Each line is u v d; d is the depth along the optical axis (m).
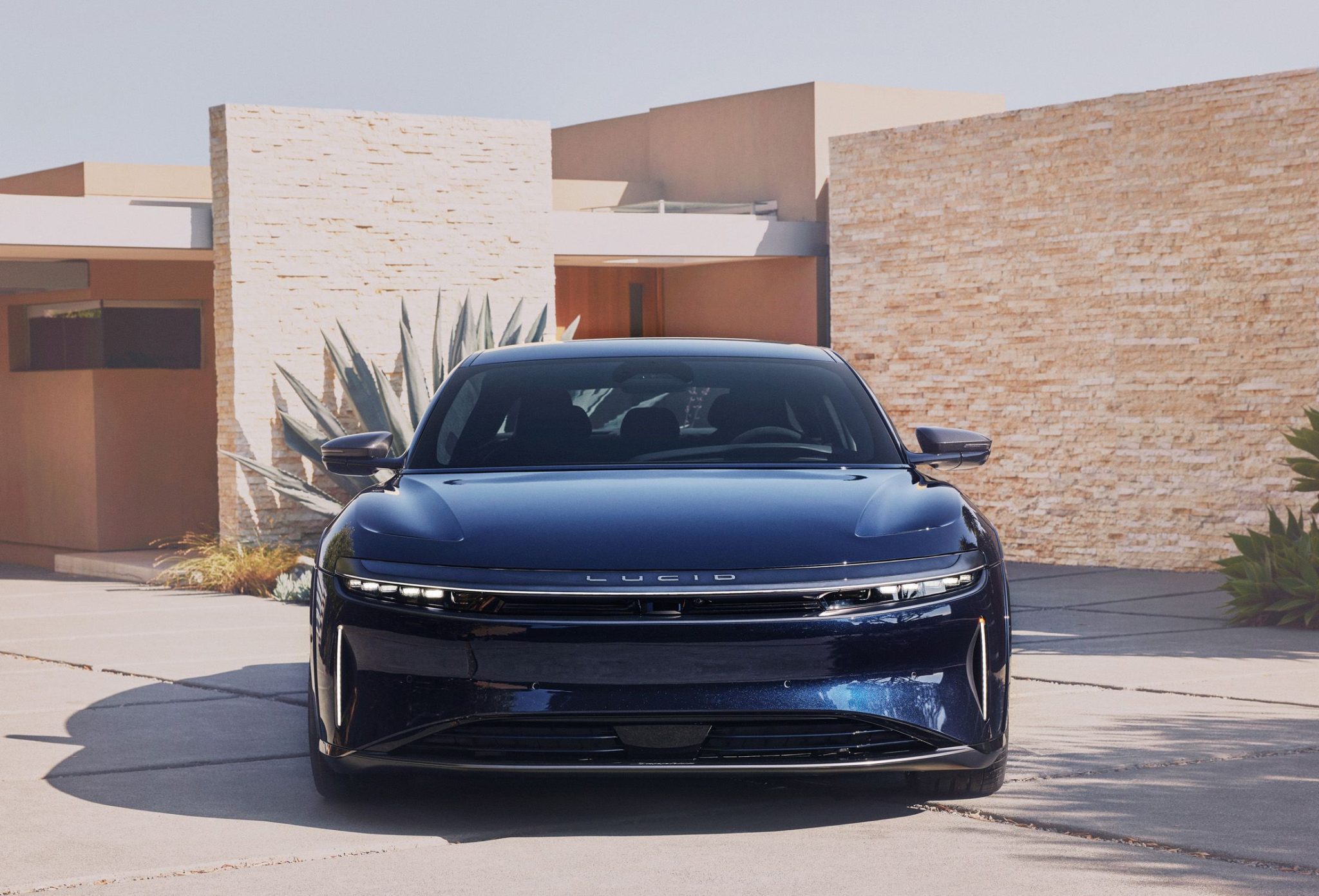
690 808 4.82
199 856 4.27
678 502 4.75
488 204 15.86
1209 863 4.10
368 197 15.20
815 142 20.88
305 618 11.09
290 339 14.83
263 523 14.66
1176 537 14.15
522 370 5.86
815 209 20.86
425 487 5.07
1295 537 10.59
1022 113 15.31
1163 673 7.65
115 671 8.23
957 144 15.94
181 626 10.62
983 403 15.77
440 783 5.19
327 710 4.57
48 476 19.45
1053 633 9.37
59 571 17.70
